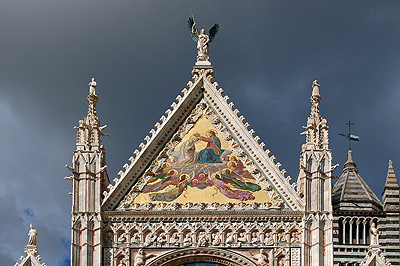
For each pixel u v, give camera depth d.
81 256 77.19
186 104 83.38
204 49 85.75
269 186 79.56
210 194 79.44
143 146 81.44
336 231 92.19
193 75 84.75
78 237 77.75
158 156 81.38
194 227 77.94
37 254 77.31
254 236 77.62
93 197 78.88
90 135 81.44
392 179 94.50
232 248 77.31
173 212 78.38
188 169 80.75
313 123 81.56
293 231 77.75
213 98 83.69
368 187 95.25
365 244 91.88
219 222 78.12
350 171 96.88
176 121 82.81
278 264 76.88
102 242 77.69
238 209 78.38
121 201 79.38
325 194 79.00
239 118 82.50
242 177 80.19
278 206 78.44
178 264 77.31
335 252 91.31
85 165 79.94
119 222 78.38
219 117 83.00
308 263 76.75
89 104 82.81
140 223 78.31
